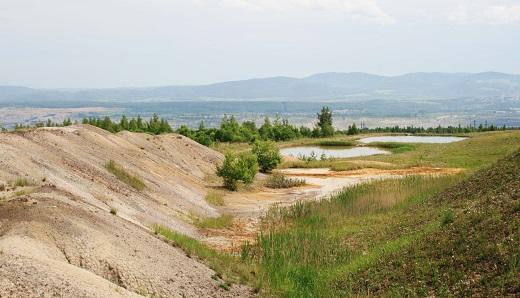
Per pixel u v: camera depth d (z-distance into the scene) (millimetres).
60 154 24234
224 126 81000
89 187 21203
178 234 18438
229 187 34375
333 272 15547
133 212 20312
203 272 14453
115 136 35188
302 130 96250
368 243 18406
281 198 32719
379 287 13328
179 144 43094
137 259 13234
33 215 13008
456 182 24750
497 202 15445
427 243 14750
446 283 11930
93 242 12961
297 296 13875
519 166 18953
